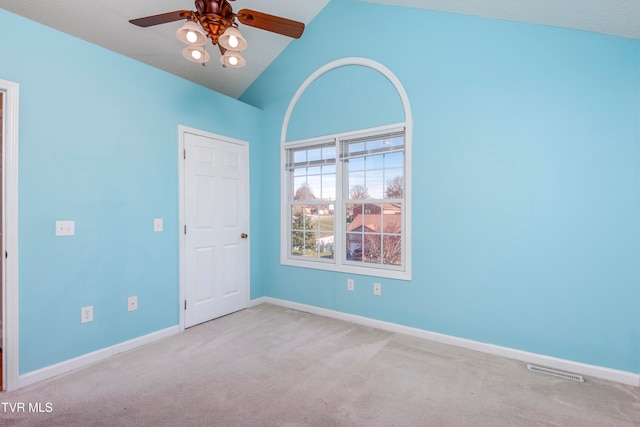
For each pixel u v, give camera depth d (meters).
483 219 2.50
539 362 2.29
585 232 2.15
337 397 1.86
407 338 2.75
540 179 2.29
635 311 2.02
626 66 2.03
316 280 3.43
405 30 2.85
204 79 3.75
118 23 2.75
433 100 2.71
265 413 1.71
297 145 3.58
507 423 1.64
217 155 3.30
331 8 3.31
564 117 2.21
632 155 2.02
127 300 2.53
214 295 3.25
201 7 1.98
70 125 2.19
